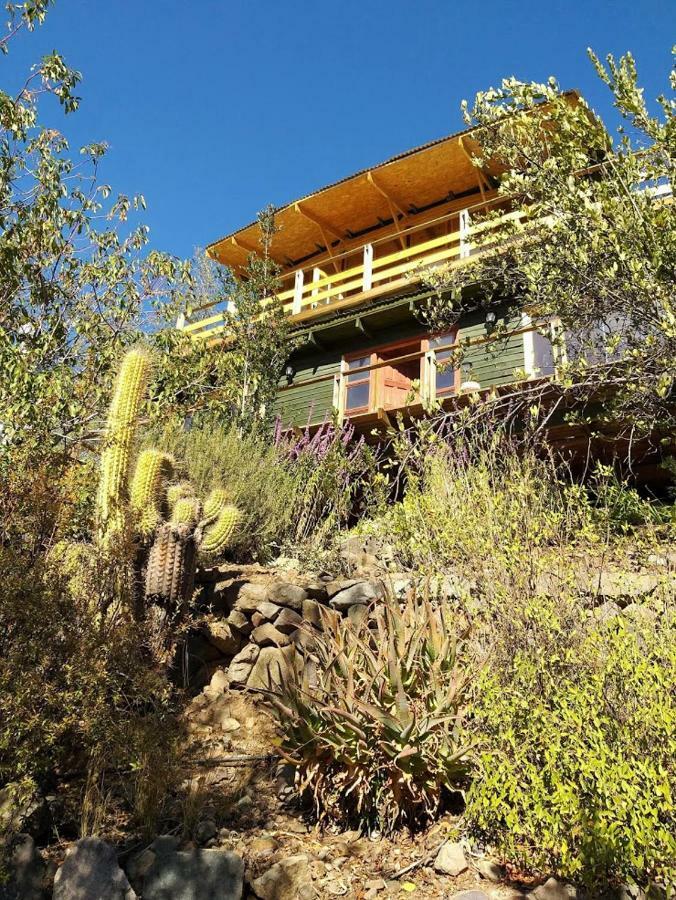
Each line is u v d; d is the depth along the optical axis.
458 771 3.42
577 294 5.39
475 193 16.33
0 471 4.03
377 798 3.48
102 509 4.89
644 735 2.96
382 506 6.88
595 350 5.86
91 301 7.57
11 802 3.15
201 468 7.83
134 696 3.89
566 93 9.91
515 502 5.16
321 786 3.63
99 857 3.02
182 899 2.97
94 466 5.32
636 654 3.21
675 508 5.39
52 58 7.01
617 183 5.05
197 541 5.22
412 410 10.08
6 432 5.38
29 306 7.40
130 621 4.05
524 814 3.07
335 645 3.78
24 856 3.02
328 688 3.62
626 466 8.84
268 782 4.06
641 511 5.73
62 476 4.32
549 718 3.11
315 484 8.45
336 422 9.15
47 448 4.62
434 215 16.84
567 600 3.87
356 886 3.09
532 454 6.44
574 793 2.91
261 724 4.77
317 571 6.69
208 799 3.83
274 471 8.49
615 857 2.68
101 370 7.10
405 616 4.00
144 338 7.90
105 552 4.23
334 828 3.59
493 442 6.38
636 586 4.18
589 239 5.16
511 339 10.86
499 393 9.17
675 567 4.34
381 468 10.02
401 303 12.30
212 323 14.08
